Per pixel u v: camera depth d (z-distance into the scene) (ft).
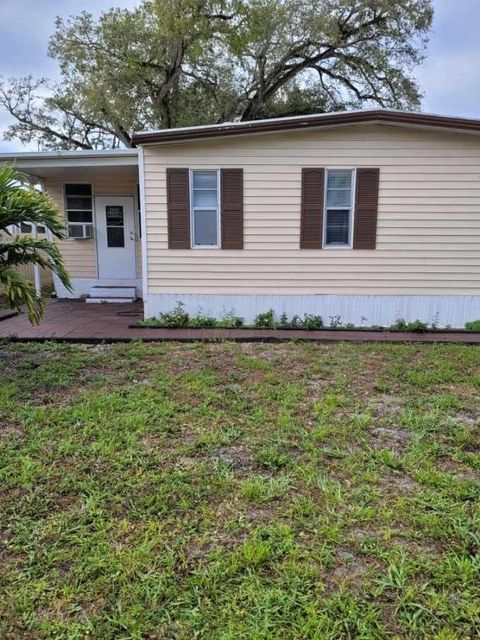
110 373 15.46
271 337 21.06
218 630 5.52
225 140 22.25
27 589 6.12
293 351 18.75
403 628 5.56
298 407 12.57
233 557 6.66
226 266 23.38
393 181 22.53
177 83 58.08
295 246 23.15
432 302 23.54
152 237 23.15
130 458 9.55
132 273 33.12
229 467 9.31
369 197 22.65
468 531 7.30
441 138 22.18
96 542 7.00
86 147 64.39
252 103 61.77
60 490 8.40
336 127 21.94
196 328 22.85
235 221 22.94
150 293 23.65
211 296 23.63
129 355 17.70
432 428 11.25
